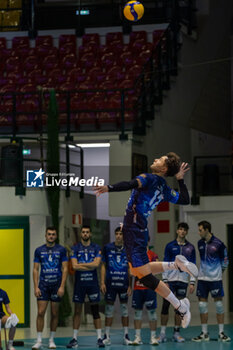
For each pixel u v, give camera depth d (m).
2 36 47.81
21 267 30.92
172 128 39.66
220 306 26.48
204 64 44.50
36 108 38.25
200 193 41.88
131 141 34.38
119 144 34.47
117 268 26.03
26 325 30.70
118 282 25.95
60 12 49.03
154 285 12.48
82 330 29.94
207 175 41.44
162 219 36.44
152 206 12.80
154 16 47.19
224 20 47.66
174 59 40.34
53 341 24.73
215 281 26.45
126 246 12.65
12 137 33.19
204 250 26.72
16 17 49.25
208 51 45.12
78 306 25.38
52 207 31.05
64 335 28.25
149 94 38.94
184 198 13.23
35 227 31.02
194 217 37.31
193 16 44.09
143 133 35.53
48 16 49.19
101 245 35.59
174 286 26.67
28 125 37.38
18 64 45.25
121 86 40.34
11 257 30.98
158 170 13.18
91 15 48.72
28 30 48.06
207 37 45.06
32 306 30.75
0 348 22.12
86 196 37.06
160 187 12.83
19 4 49.88
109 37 46.59
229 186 45.97
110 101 37.84
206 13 45.12
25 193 30.64
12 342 22.91
